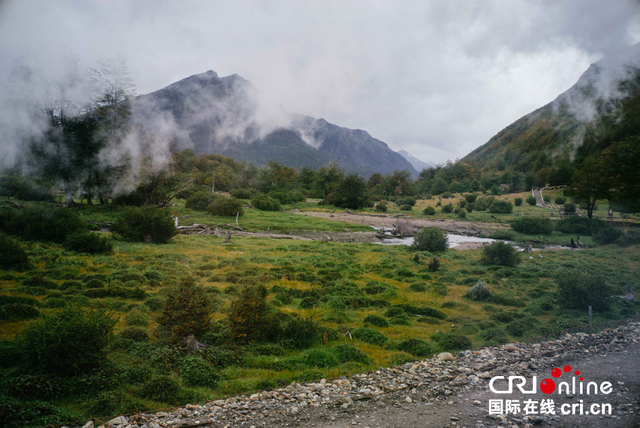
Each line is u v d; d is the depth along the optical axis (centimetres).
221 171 11644
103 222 3778
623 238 3644
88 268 1850
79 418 588
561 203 7731
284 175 11494
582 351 918
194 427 578
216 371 814
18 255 1694
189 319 1009
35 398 645
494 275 2223
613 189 4878
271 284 1856
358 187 8894
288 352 993
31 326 779
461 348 1044
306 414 624
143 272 1850
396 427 570
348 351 973
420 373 827
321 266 2444
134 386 722
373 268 2411
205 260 2406
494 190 10806
